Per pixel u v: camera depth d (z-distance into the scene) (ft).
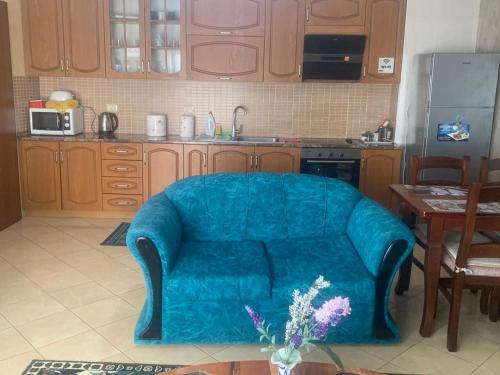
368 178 16.51
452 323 9.21
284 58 16.52
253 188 11.09
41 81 17.95
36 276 12.26
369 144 16.60
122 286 11.80
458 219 9.28
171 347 9.25
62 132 16.83
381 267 9.05
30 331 9.66
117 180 16.72
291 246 10.59
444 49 16.35
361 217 10.32
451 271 9.50
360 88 17.84
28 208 16.97
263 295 8.99
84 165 16.62
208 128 17.81
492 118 14.97
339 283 8.99
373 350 9.30
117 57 16.85
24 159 16.60
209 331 9.22
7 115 15.80
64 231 15.67
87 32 16.46
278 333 9.20
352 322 9.19
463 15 16.17
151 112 18.10
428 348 9.41
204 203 10.93
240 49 16.48
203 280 8.95
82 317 10.27
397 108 16.90
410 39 16.30
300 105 17.98
